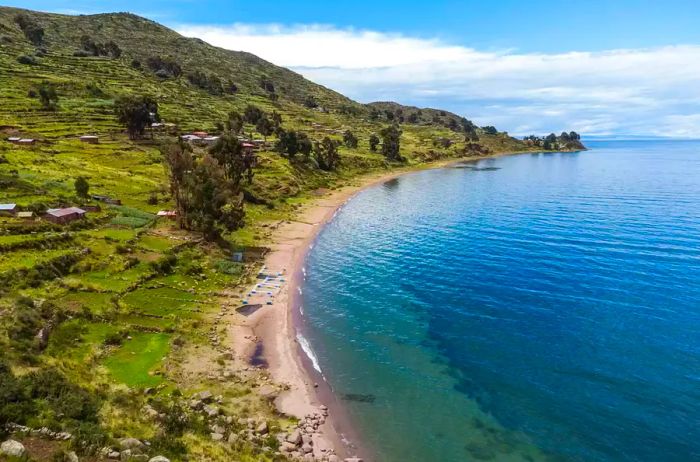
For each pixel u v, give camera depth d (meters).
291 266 87.38
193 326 57.84
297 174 181.62
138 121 173.50
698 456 37.22
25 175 105.44
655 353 52.44
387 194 177.38
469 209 141.75
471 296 71.50
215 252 87.25
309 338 59.28
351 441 39.97
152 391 42.50
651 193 158.38
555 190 175.12
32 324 47.00
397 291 75.19
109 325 53.91
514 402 45.28
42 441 28.25
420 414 43.88
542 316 63.22
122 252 75.38
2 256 64.62
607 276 76.25
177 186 95.19
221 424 38.59
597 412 43.06
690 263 80.19
